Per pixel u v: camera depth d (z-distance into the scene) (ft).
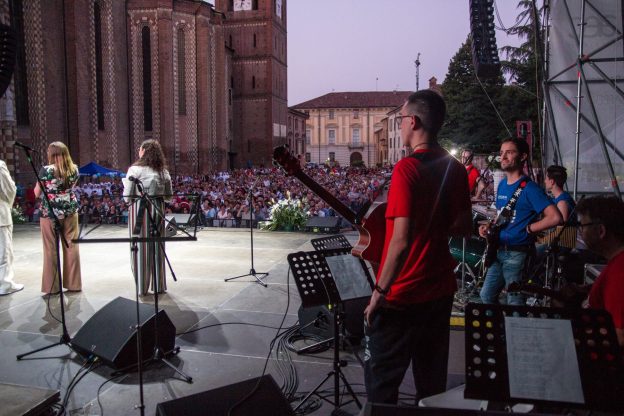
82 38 103.14
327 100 337.93
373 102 333.21
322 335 15.84
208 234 37.60
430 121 8.29
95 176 105.60
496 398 5.98
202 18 145.07
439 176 8.10
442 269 8.30
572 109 31.53
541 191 13.56
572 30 31.01
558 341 6.09
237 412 9.52
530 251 13.87
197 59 146.72
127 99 130.62
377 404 5.96
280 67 206.49
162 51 133.90
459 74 117.29
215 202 59.52
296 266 10.62
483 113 93.97
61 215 21.03
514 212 13.83
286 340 15.96
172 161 138.31
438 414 5.78
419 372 8.68
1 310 19.36
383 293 7.70
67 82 101.19
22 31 86.69
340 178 109.19
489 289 14.53
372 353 8.40
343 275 10.79
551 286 15.01
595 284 8.27
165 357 14.82
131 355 13.92
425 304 8.13
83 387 13.05
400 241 7.52
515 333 6.17
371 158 333.83
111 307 14.92
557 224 13.02
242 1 194.08
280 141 208.64
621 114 30.12
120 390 12.89
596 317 6.18
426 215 7.95
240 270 25.94
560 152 31.99
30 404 10.86
